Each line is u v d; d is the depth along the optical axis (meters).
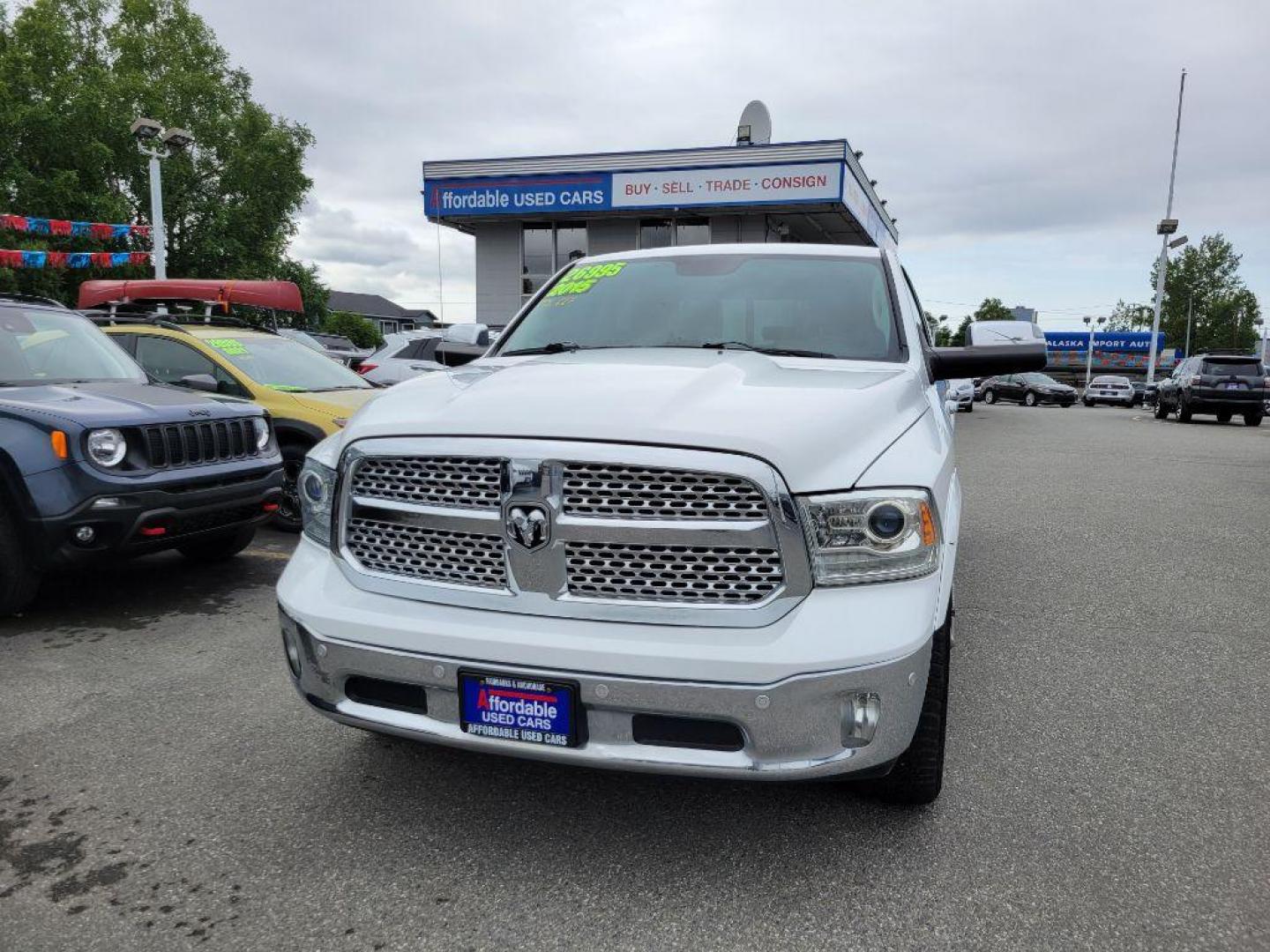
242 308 12.88
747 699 2.09
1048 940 2.17
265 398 6.93
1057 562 6.23
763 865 2.48
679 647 2.12
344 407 6.92
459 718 2.30
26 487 4.39
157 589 5.35
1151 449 14.58
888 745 2.18
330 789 2.91
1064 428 20.02
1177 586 5.57
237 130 43.03
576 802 2.83
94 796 2.87
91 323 6.08
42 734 3.32
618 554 2.21
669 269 3.88
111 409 4.69
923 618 2.18
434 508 2.37
